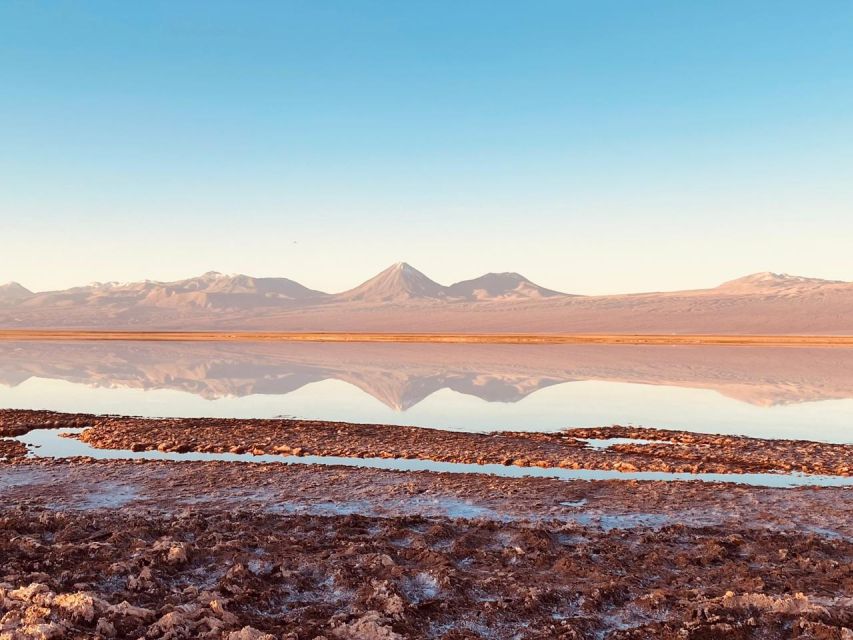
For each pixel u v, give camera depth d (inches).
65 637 234.7
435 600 289.3
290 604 289.9
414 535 384.2
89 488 510.6
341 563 328.5
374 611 269.1
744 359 1971.0
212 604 265.1
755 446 684.7
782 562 349.1
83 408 991.6
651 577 327.6
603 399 1096.8
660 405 1025.5
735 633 262.4
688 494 496.1
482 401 1071.0
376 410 971.9
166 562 321.1
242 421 816.3
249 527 395.2
